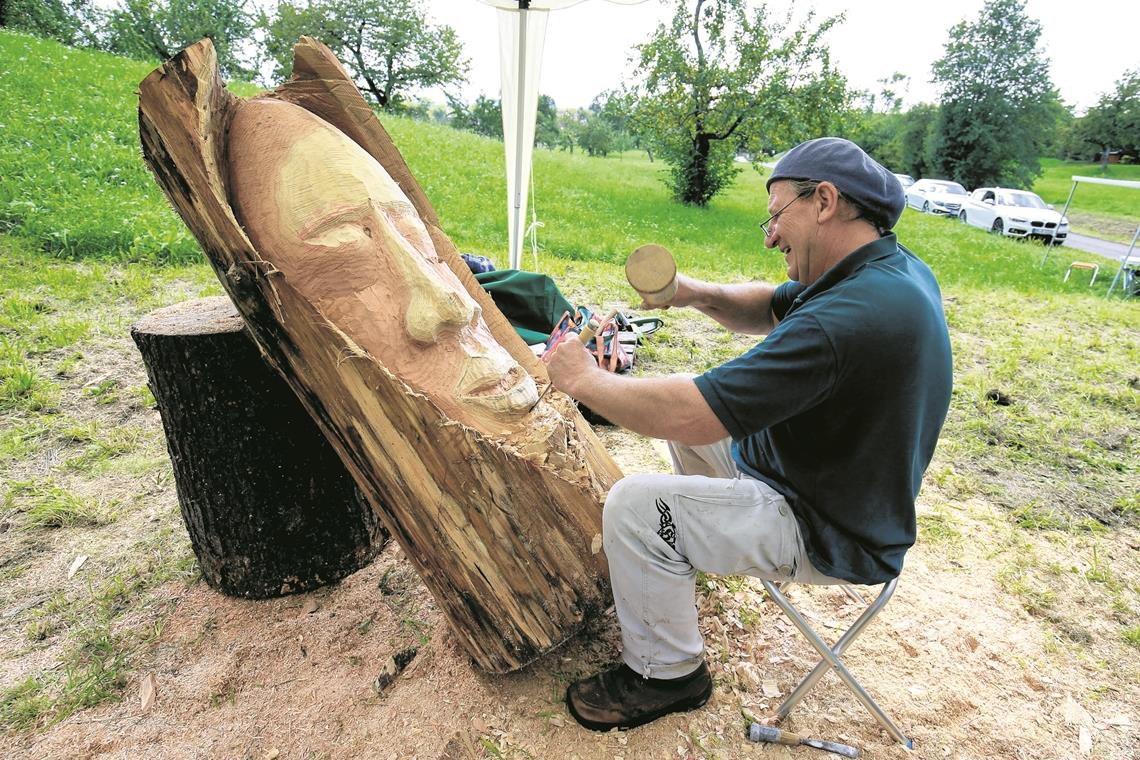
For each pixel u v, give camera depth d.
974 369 4.43
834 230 1.42
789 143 14.53
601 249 7.84
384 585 2.04
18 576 2.02
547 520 1.49
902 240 12.69
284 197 1.49
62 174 6.16
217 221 1.28
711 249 9.45
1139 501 2.76
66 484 2.46
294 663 1.75
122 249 4.95
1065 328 5.77
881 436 1.31
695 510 1.43
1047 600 2.16
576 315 1.75
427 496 1.41
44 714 1.58
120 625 1.86
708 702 1.70
